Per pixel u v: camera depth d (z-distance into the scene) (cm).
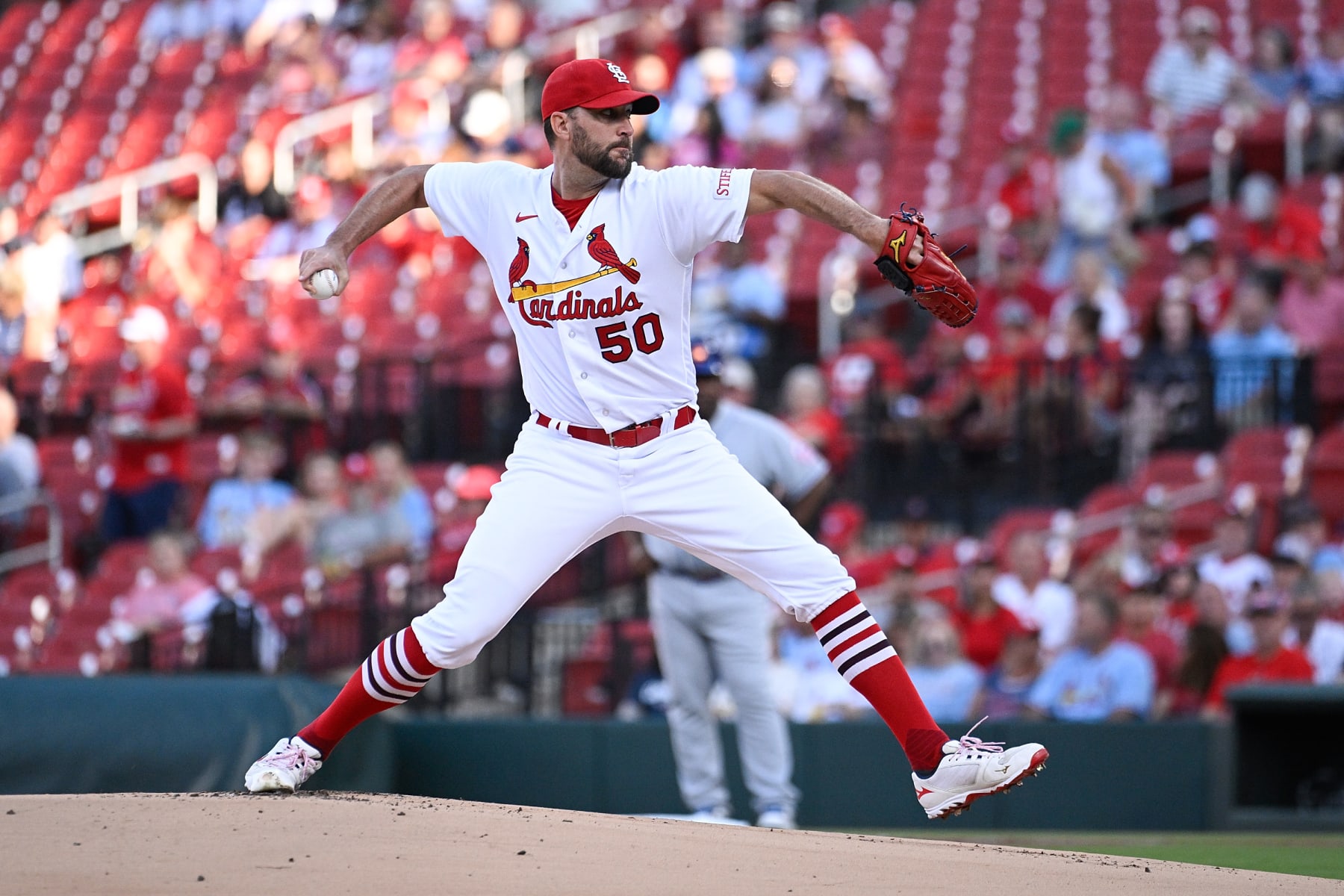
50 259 5300
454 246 5334
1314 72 5097
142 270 5559
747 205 1420
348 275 1491
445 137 6016
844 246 4938
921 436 4066
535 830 1412
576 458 1484
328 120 6222
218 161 6356
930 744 1493
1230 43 5731
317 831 1369
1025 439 3938
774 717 2412
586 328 1456
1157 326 4053
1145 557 3425
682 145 5619
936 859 1420
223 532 3966
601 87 1430
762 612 2411
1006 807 2755
